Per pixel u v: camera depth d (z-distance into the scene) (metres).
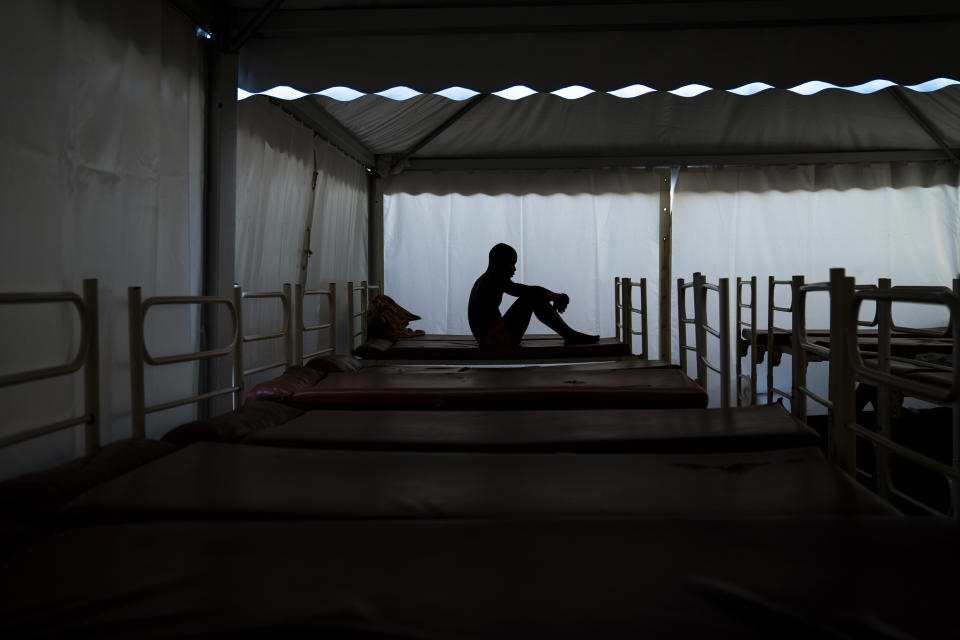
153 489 1.81
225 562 1.34
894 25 3.81
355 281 7.09
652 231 7.58
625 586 1.22
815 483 1.90
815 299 7.49
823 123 6.52
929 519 1.56
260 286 4.75
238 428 2.59
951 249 7.41
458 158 7.43
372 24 3.85
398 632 1.06
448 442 2.48
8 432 2.44
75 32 2.79
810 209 7.50
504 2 3.82
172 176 3.53
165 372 3.46
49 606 1.17
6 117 2.43
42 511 1.65
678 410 2.95
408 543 1.43
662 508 1.71
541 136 6.83
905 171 7.45
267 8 3.73
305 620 1.09
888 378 2.03
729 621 1.10
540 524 1.53
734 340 7.55
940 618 1.10
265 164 4.74
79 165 2.83
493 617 1.11
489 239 7.59
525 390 3.40
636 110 6.15
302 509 1.69
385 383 3.65
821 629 1.06
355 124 6.11
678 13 3.78
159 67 3.37
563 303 5.65
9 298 1.74
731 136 6.88
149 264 3.31
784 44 3.89
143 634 1.07
